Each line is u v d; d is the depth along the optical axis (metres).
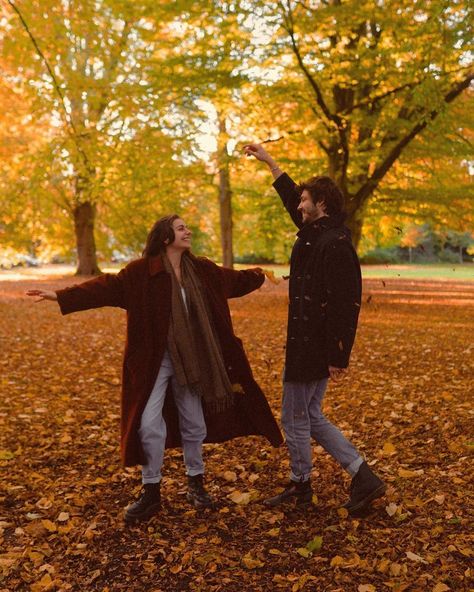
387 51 11.65
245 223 37.34
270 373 7.63
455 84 12.75
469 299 19.48
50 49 8.97
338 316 3.27
